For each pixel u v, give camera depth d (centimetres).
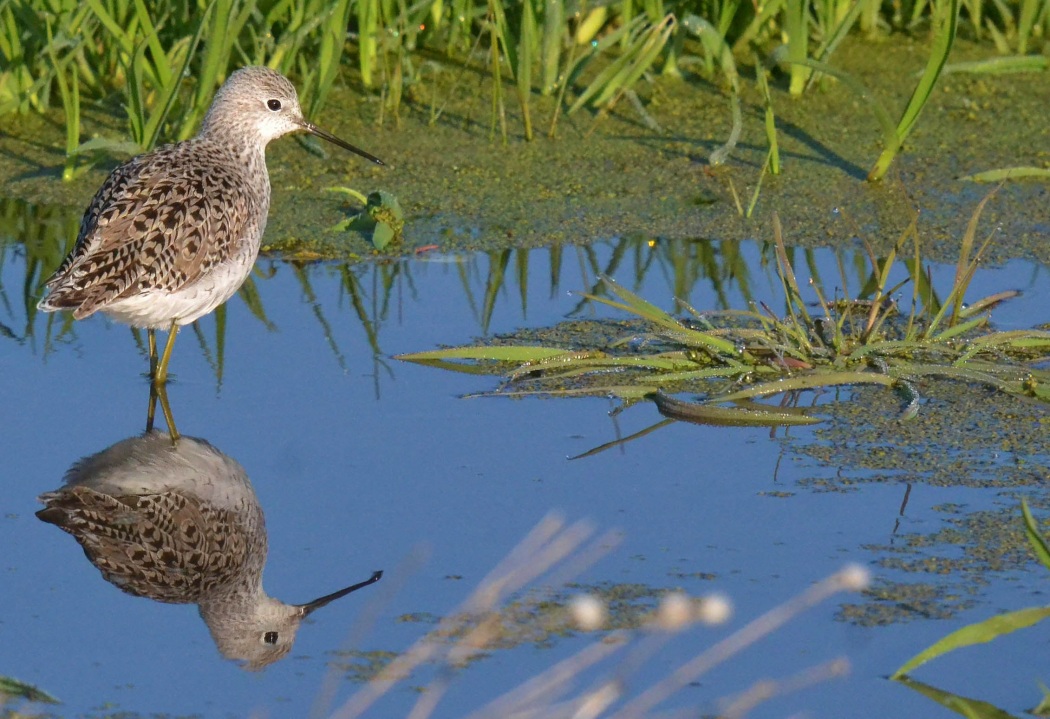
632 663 661
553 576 773
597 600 751
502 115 1441
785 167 1405
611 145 1460
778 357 1030
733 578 767
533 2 1525
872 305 1058
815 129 1482
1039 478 868
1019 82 1588
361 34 1527
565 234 1282
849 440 928
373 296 1173
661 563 784
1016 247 1231
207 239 1007
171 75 1363
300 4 1467
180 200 1005
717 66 1598
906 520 824
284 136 1477
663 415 976
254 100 1119
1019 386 990
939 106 1530
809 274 1196
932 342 1040
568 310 1146
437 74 1593
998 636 714
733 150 1442
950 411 966
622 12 1591
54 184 1374
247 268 1055
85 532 827
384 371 1038
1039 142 1437
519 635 721
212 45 1338
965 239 1072
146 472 894
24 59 1478
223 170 1063
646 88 1577
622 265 1222
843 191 1352
